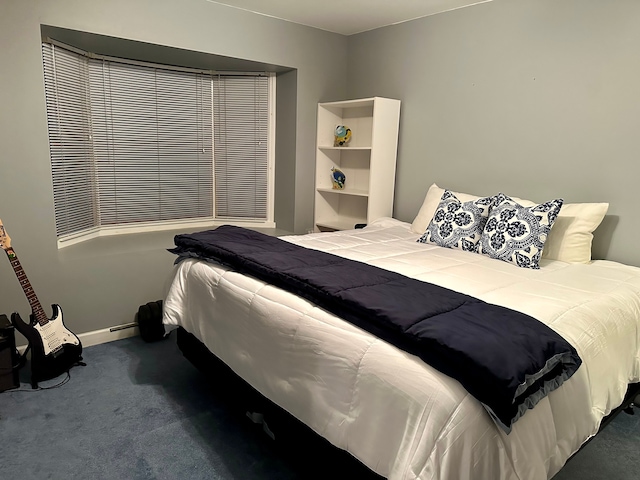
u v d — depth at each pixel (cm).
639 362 191
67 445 197
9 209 251
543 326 147
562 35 263
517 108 289
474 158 317
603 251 259
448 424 118
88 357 279
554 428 139
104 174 343
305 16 342
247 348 192
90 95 326
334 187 400
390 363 134
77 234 321
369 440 134
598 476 186
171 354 287
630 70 238
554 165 276
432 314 148
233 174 404
